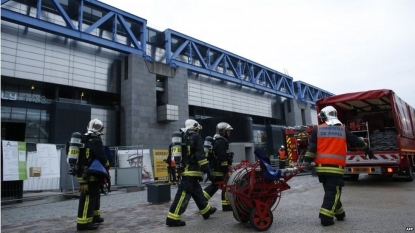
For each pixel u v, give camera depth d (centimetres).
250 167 513
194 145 525
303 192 891
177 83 3197
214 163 626
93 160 518
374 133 1112
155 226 520
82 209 508
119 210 712
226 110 4075
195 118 3672
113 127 2836
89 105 2566
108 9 2805
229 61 4072
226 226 494
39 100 2462
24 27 2381
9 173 948
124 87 2845
